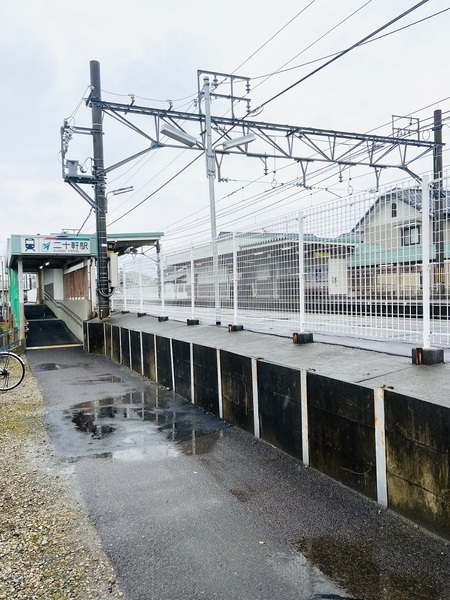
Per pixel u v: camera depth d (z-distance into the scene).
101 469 4.64
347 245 5.40
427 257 4.21
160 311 12.72
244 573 2.82
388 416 3.43
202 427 5.94
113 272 17.64
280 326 7.48
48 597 2.65
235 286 8.24
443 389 3.50
